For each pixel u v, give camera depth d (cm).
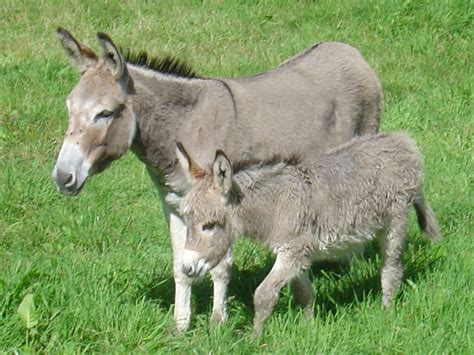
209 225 703
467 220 964
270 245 738
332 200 752
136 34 1487
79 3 1591
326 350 687
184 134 772
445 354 679
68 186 714
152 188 1053
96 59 752
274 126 828
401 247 793
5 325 681
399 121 1235
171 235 785
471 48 1462
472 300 762
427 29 1501
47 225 955
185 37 1487
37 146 1132
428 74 1384
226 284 773
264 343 708
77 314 704
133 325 704
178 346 699
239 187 722
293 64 904
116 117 736
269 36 1502
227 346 695
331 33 1503
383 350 688
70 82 1311
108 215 975
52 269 806
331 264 882
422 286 788
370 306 765
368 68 945
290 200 732
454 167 1095
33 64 1357
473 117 1259
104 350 687
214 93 795
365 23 1534
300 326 717
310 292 770
